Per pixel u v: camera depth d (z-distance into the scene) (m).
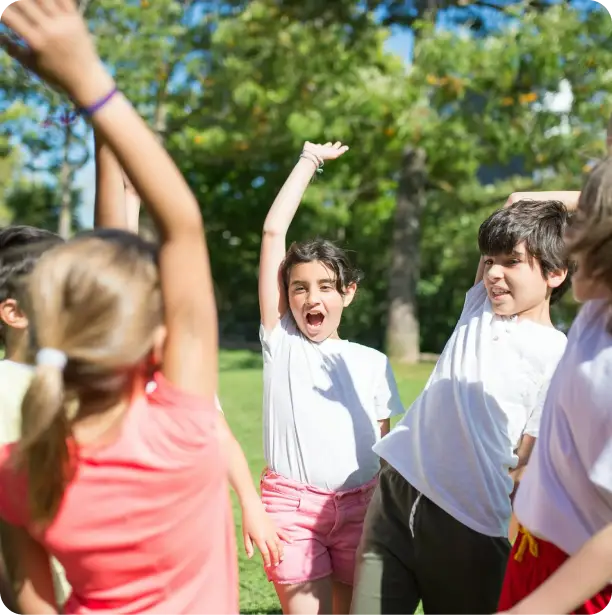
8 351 2.07
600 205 1.61
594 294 1.66
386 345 15.95
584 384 1.66
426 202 19.75
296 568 2.75
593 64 13.37
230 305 24.09
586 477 1.71
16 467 1.54
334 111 14.02
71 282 1.46
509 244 2.39
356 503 2.85
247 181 21.47
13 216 26.88
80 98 1.44
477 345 2.44
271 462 2.91
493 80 13.49
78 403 1.53
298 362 2.96
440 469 2.39
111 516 1.52
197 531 1.59
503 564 2.38
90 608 1.60
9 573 1.67
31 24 1.40
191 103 17.80
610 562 1.52
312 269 2.96
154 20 17.58
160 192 1.48
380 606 2.45
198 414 1.56
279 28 14.94
